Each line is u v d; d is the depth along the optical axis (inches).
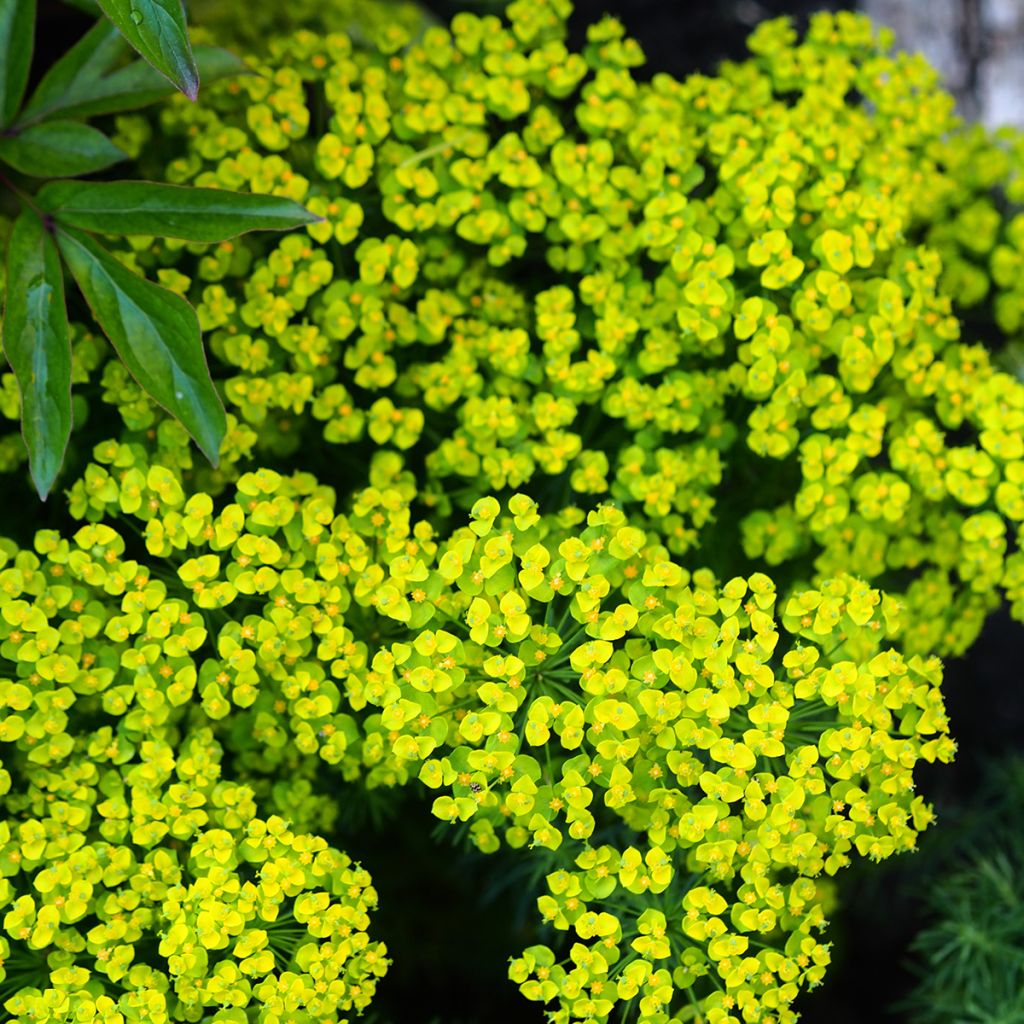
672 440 38.7
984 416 37.4
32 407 34.8
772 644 34.5
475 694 35.0
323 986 34.3
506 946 42.6
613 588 36.7
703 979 36.2
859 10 45.6
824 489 37.4
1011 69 45.4
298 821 36.9
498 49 38.0
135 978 34.5
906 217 38.4
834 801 34.7
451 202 37.5
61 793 35.4
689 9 45.5
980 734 45.3
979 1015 40.1
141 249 37.4
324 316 37.7
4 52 36.0
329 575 35.4
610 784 34.3
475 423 37.3
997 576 37.8
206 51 36.6
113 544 35.4
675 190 37.5
